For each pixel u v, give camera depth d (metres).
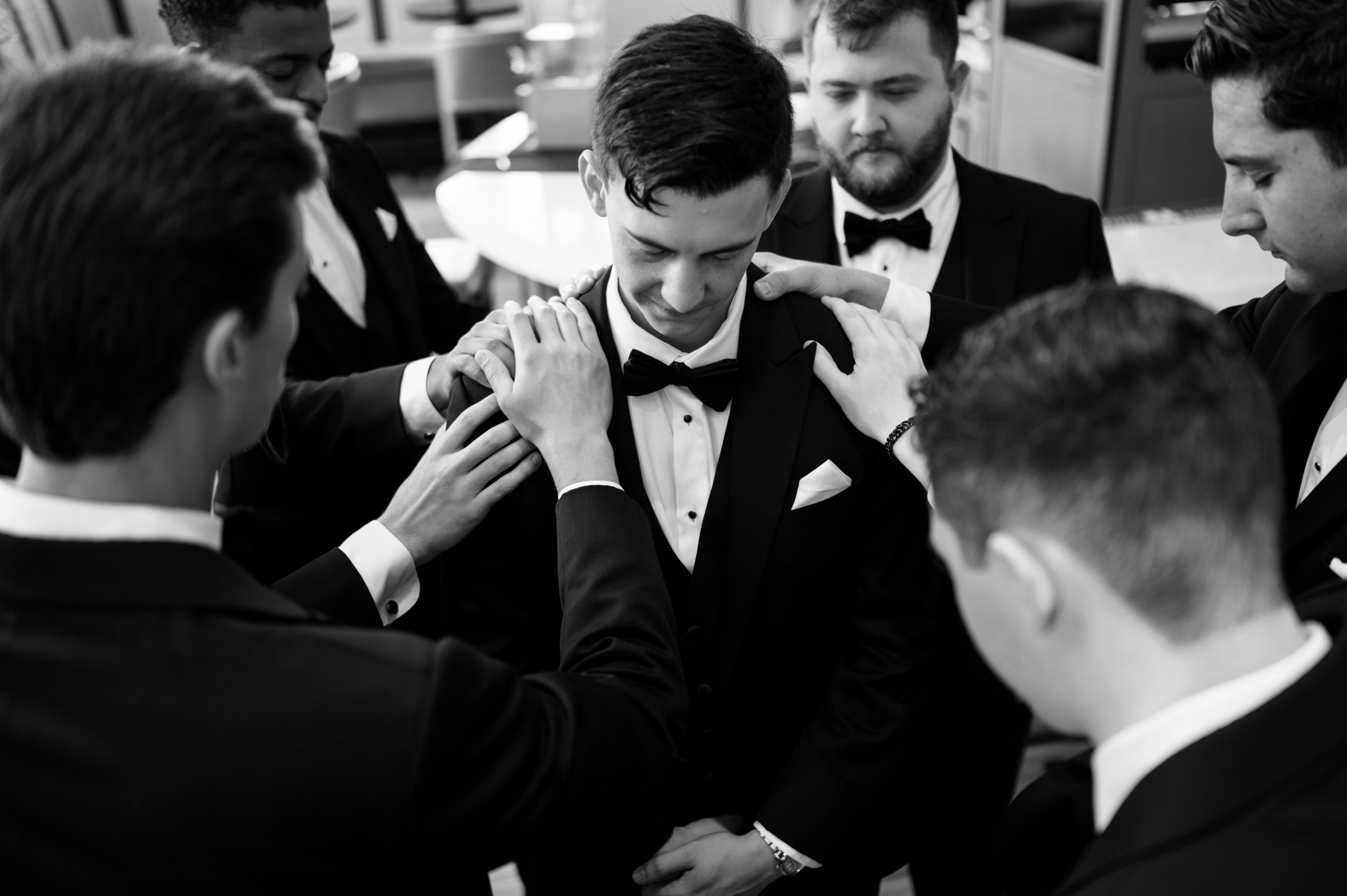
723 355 1.25
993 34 3.93
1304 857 0.60
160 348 0.72
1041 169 3.72
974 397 0.70
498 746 0.82
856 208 1.84
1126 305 0.70
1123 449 0.65
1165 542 0.65
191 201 0.71
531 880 1.39
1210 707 0.67
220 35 1.67
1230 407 0.66
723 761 1.30
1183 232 2.80
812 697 1.35
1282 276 2.49
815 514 1.24
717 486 1.24
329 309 1.85
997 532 0.70
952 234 1.84
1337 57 0.95
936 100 1.68
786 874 1.29
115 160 0.70
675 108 1.01
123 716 0.73
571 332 1.24
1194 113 3.29
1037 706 0.77
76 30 2.17
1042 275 1.80
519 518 1.24
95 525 0.76
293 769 0.74
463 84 5.54
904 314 1.45
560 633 1.28
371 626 1.24
